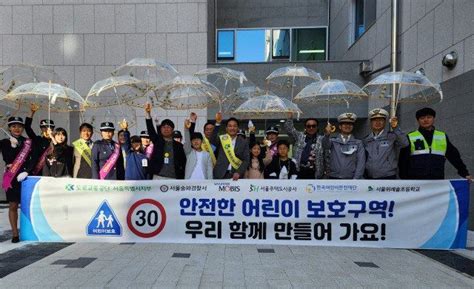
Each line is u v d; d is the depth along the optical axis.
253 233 5.48
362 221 5.38
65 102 7.52
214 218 5.52
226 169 5.95
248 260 4.77
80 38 11.30
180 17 11.28
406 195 5.35
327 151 5.75
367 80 11.93
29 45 11.38
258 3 15.87
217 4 15.82
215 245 5.48
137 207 5.59
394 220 5.36
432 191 5.33
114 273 4.25
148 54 11.28
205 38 11.26
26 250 5.21
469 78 6.99
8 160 5.80
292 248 5.34
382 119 5.57
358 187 5.39
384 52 10.80
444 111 7.85
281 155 6.25
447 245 5.32
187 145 6.03
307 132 6.09
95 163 6.01
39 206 5.67
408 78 6.09
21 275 4.19
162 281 4.01
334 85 6.55
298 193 5.44
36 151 6.06
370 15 12.05
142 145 7.38
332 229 5.42
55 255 4.96
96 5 11.31
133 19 11.30
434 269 4.49
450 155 5.52
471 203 6.94
